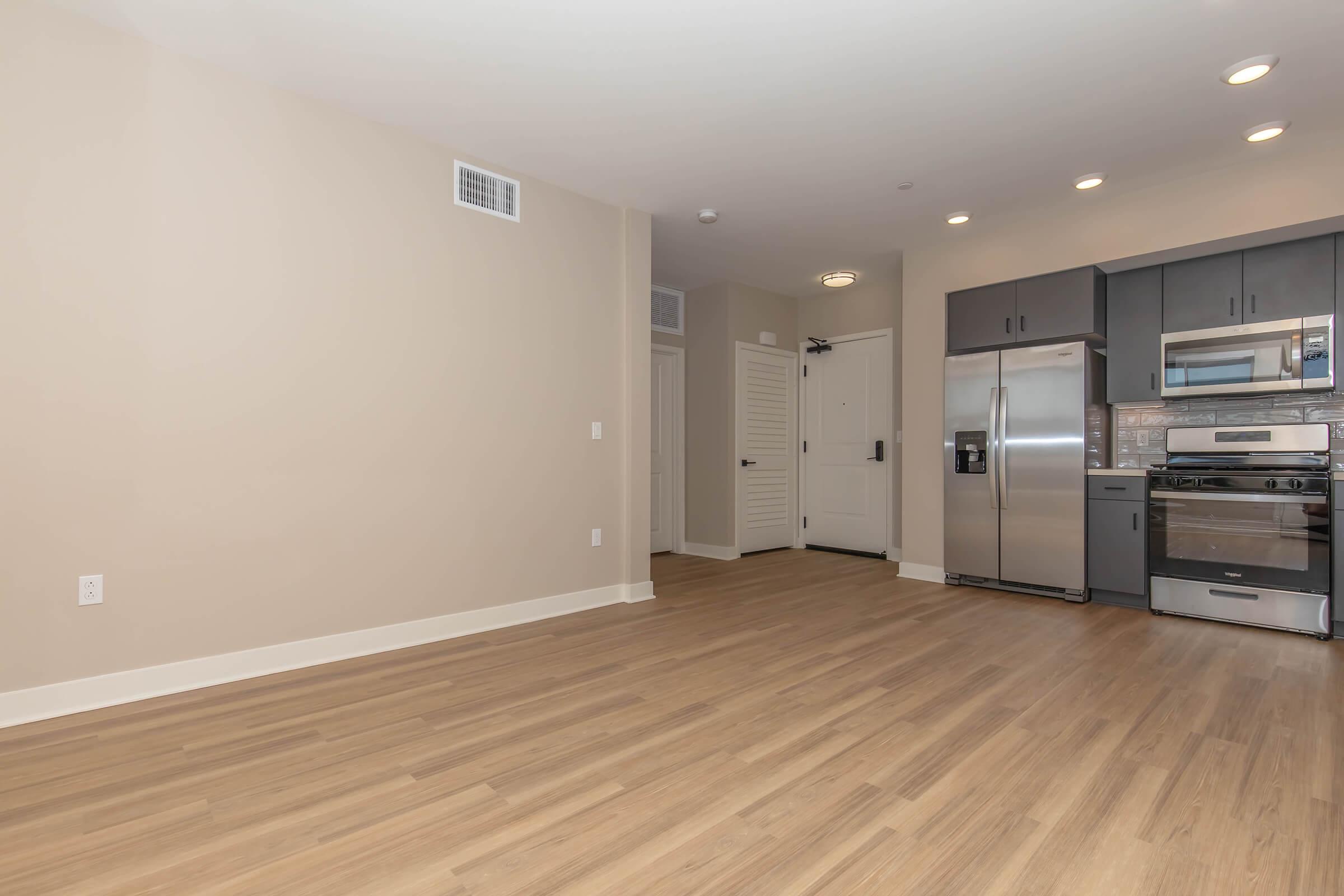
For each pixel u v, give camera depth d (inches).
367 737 84.2
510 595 140.6
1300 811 66.6
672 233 179.9
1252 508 135.6
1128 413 167.6
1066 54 99.8
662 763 77.3
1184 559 143.8
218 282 104.3
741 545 230.5
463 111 118.5
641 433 165.6
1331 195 126.9
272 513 109.4
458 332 132.7
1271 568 133.2
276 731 85.8
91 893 53.8
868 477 230.2
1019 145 129.2
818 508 245.1
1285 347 137.0
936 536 185.8
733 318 229.0
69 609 91.8
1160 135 124.8
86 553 93.0
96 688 93.5
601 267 159.2
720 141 128.6
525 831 63.2
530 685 103.0
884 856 59.3
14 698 87.9
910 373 191.5
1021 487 165.5
